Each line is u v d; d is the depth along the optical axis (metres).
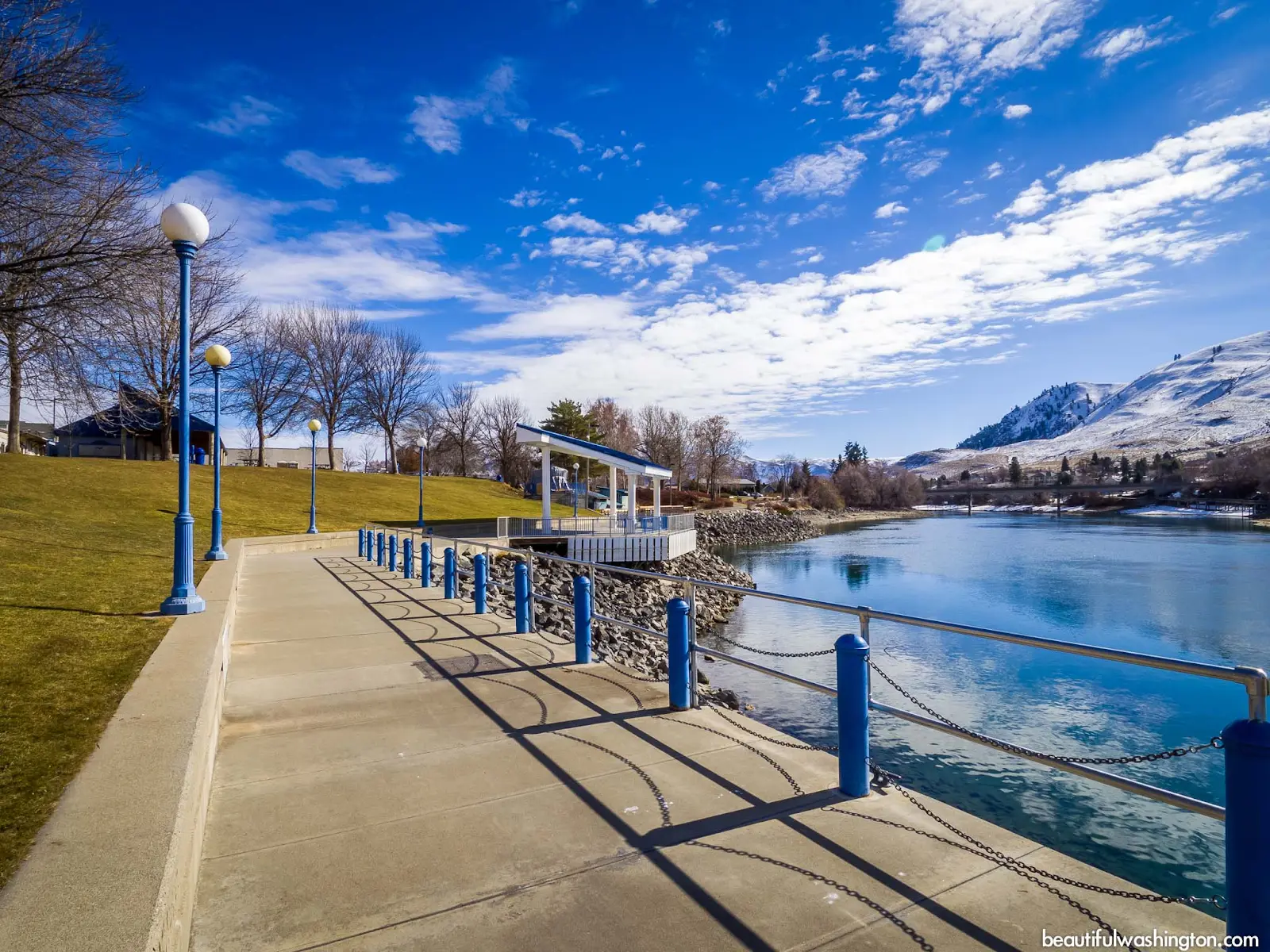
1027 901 3.29
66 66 12.20
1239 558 41.19
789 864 3.64
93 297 13.17
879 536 69.75
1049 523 93.75
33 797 3.29
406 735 5.75
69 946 2.12
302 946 3.02
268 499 41.41
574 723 5.98
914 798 4.38
